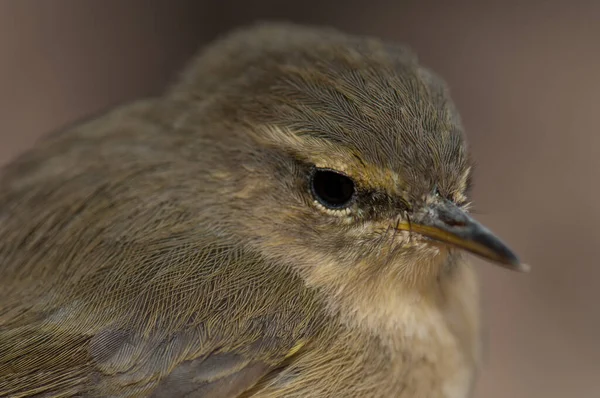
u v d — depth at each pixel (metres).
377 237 0.61
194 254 0.61
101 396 0.60
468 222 0.61
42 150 0.63
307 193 0.61
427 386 0.61
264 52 0.62
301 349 0.61
